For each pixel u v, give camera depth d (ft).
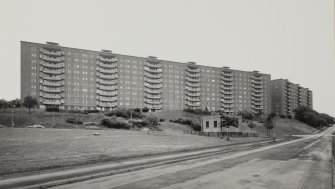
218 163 63.26
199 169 54.13
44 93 355.36
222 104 495.00
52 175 45.57
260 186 39.11
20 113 284.82
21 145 88.84
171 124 296.30
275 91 588.91
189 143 128.67
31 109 325.42
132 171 51.78
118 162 61.52
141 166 56.49
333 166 58.13
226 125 180.96
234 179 43.98
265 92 547.90
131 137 139.03
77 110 332.60
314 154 83.87
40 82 354.13
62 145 91.97
